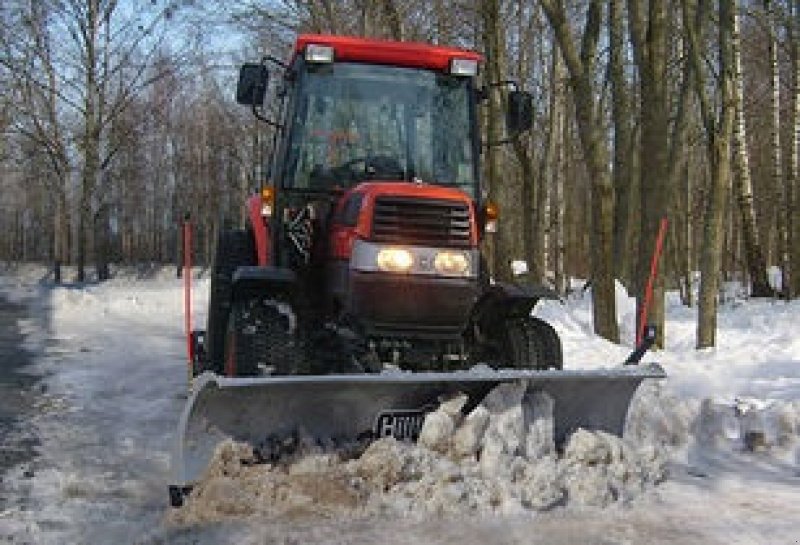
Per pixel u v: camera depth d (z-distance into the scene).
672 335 15.66
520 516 5.03
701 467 6.33
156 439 6.83
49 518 4.95
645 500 5.50
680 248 25.64
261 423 4.97
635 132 20.25
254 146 32.69
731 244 35.00
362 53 6.93
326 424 5.11
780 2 24.19
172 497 4.85
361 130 6.88
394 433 5.22
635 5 12.49
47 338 12.84
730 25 11.83
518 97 7.25
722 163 12.01
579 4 23.39
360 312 5.80
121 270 35.12
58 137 29.72
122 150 31.11
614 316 12.31
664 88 12.37
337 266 5.97
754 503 5.54
